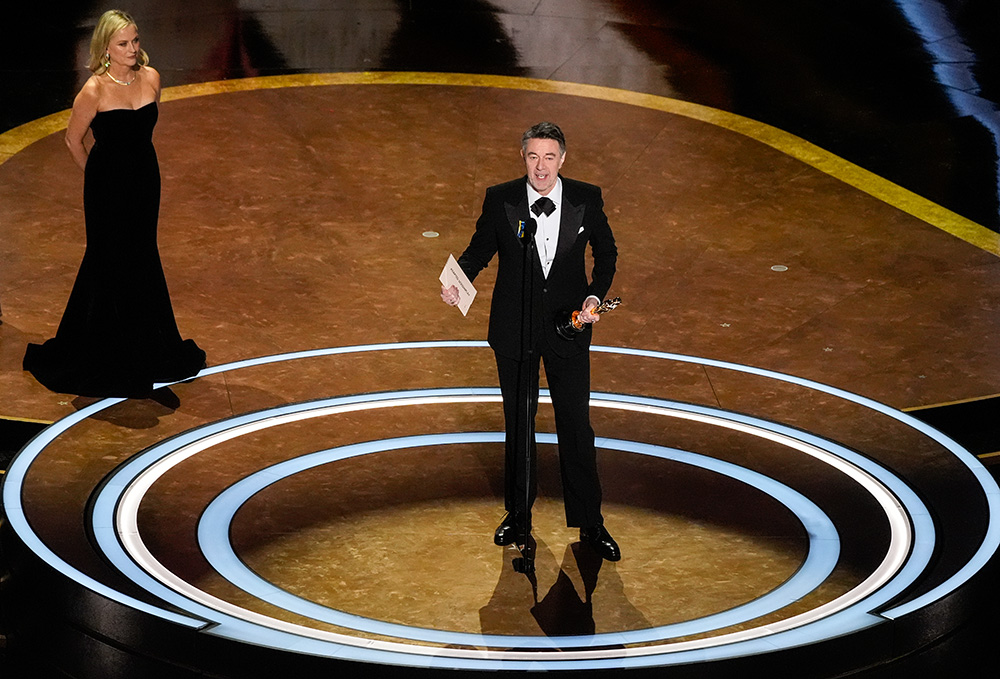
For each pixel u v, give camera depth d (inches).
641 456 875.4
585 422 734.5
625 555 746.8
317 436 901.2
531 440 729.0
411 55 1846.7
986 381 1042.7
